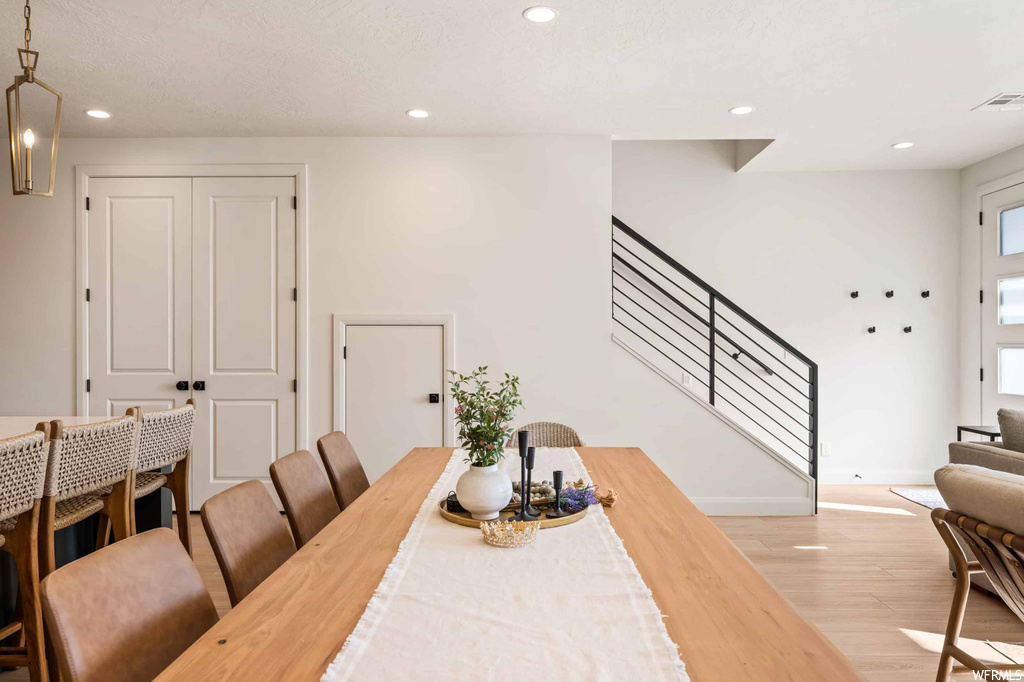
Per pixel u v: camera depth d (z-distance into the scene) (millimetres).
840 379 5480
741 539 3805
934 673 2254
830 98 3629
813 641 1010
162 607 1123
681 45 2951
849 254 5477
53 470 1938
